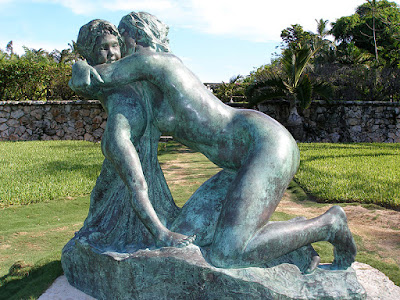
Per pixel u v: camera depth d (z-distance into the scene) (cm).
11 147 1121
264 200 208
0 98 1627
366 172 700
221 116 233
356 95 1833
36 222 464
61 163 813
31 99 1686
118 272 218
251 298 202
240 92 2177
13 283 284
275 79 1444
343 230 224
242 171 214
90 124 1440
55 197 562
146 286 213
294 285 213
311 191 583
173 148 1241
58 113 1436
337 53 2475
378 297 233
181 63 238
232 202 208
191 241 218
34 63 1673
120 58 262
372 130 1527
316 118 1530
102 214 262
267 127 221
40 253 362
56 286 256
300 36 2920
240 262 203
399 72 1853
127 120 236
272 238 205
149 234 238
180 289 210
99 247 237
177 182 698
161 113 240
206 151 240
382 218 450
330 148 1154
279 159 213
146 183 230
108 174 259
